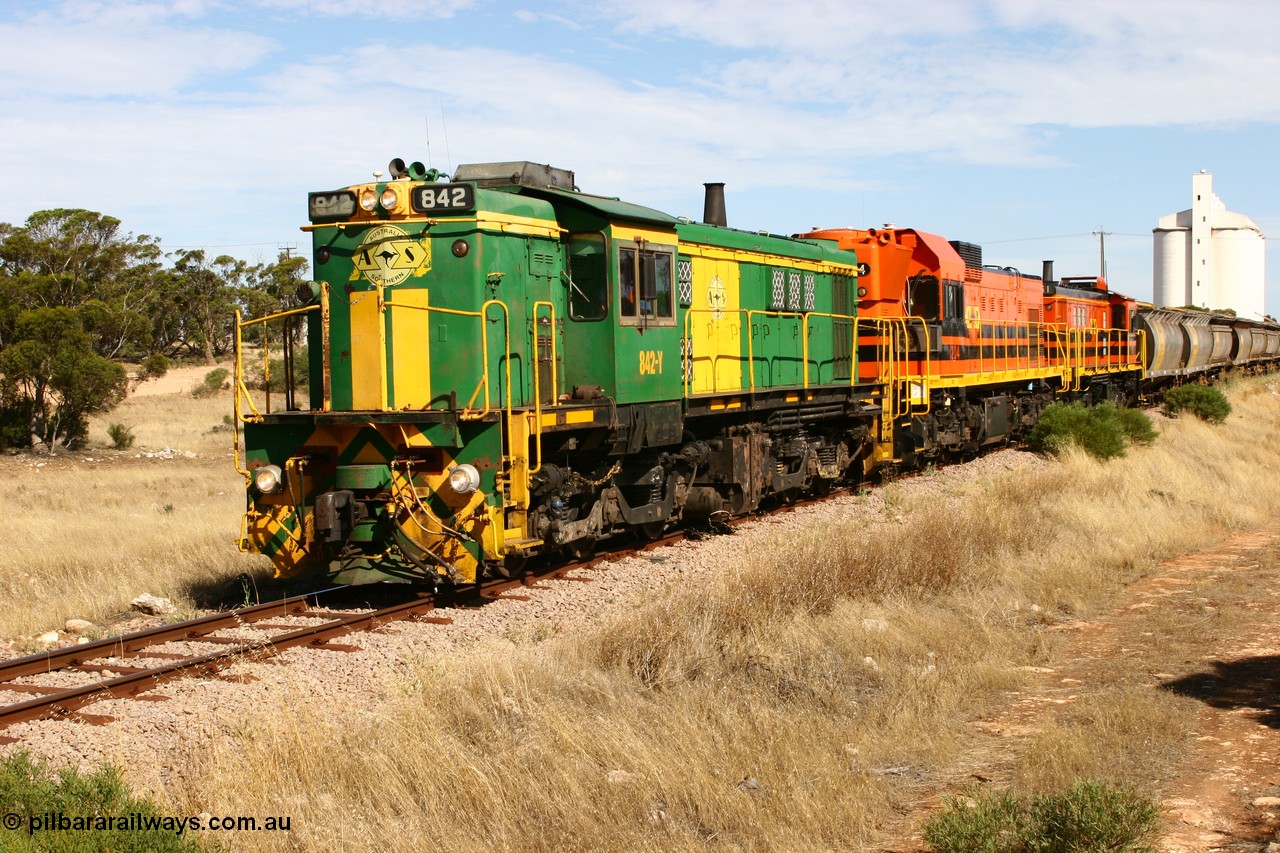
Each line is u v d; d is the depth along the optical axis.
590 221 12.59
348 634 9.94
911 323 21.42
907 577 11.94
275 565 11.43
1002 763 7.33
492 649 8.94
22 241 58.91
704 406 14.57
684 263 14.27
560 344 12.63
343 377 11.63
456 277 11.23
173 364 71.19
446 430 10.70
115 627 10.99
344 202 11.49
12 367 32.31
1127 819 5.78
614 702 8.03
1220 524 18.20
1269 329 62.25
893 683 8.84
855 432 19.92
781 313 17.08
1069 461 22.27
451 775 6.60
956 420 23.72
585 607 11.02
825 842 6.22
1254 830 6.09
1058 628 11.40
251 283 77.56
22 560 13.80
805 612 10.44
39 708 7.72
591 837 6.06
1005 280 27.20
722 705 8.05
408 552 10.95
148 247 72.38
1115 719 7.98
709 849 6.03
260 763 6.59
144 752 7.04
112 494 21.95
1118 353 36.66
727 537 14.84
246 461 11.70
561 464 12.41
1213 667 9.55
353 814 6.21
